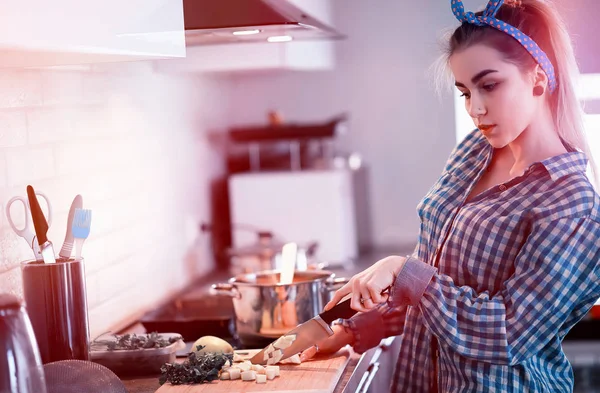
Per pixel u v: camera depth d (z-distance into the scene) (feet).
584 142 5.07
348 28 14.76
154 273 8.89
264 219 12.80
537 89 4.90
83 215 5.31
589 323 10.96
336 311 5.28
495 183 5.27
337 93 14.90
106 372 4.61
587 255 4.63
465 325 4.75
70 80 6.70
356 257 13.64
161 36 5.62
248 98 15.01
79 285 5.08
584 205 4.66
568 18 12.48
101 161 7.38
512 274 4.90
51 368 4.55
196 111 11.44
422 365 5.65
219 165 12.75
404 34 14.65
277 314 6.15
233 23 6.53
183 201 10.43
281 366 5.39
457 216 5.16
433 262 5.30
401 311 5.87
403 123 14.76
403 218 14.82
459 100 14.62
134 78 8.55
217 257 11.96
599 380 10.91
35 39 3.93
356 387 5.52
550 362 5.15
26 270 4.96
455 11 4.89
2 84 5.53
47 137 6.20
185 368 5.02
